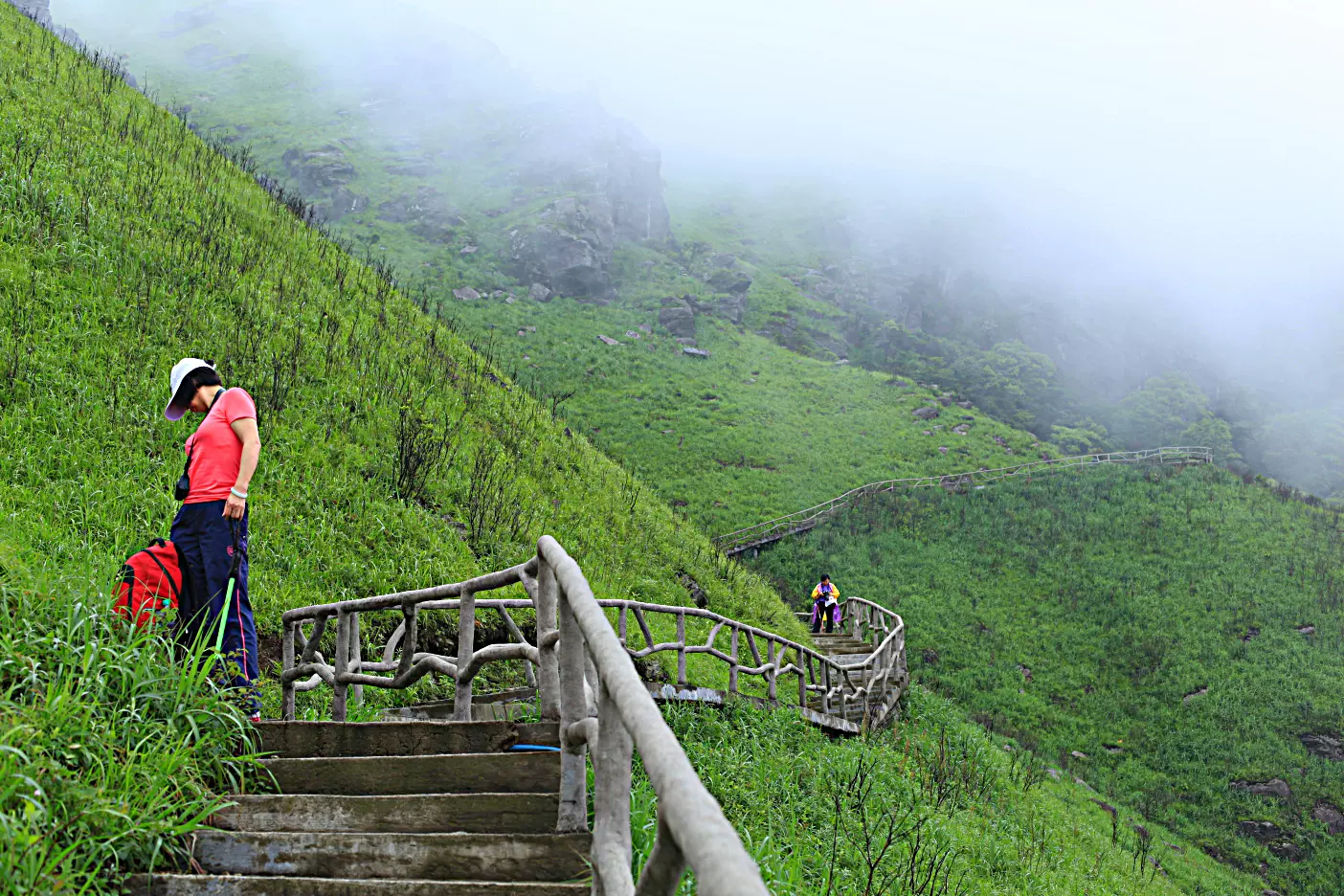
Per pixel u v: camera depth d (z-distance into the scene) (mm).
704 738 9820
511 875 3072
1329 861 24844
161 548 4578
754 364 65000
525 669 10727
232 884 2797
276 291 15836
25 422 10023
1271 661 32938
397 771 3898
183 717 3598
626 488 20375
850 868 7574
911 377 82312
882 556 40438
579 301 69062
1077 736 30094
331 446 12703
